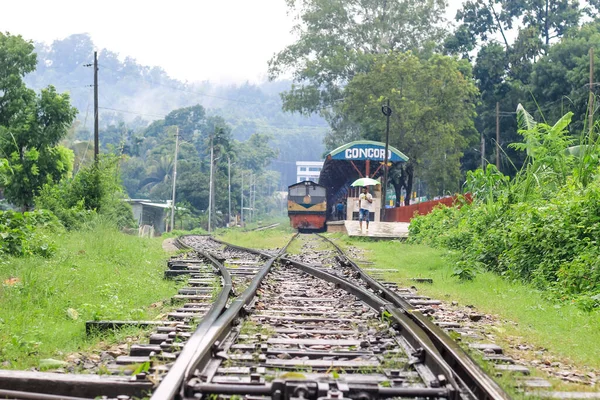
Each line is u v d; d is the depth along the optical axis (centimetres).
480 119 5219
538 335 690
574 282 986
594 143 1519
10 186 3139
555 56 4541
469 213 1886
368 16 5675
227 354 514
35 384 431
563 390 463
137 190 9181
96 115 3172
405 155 4312
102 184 2641
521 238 1206
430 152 4388
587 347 635
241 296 783
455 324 716
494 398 372
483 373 423
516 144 1775
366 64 5325
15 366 518
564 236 1091
